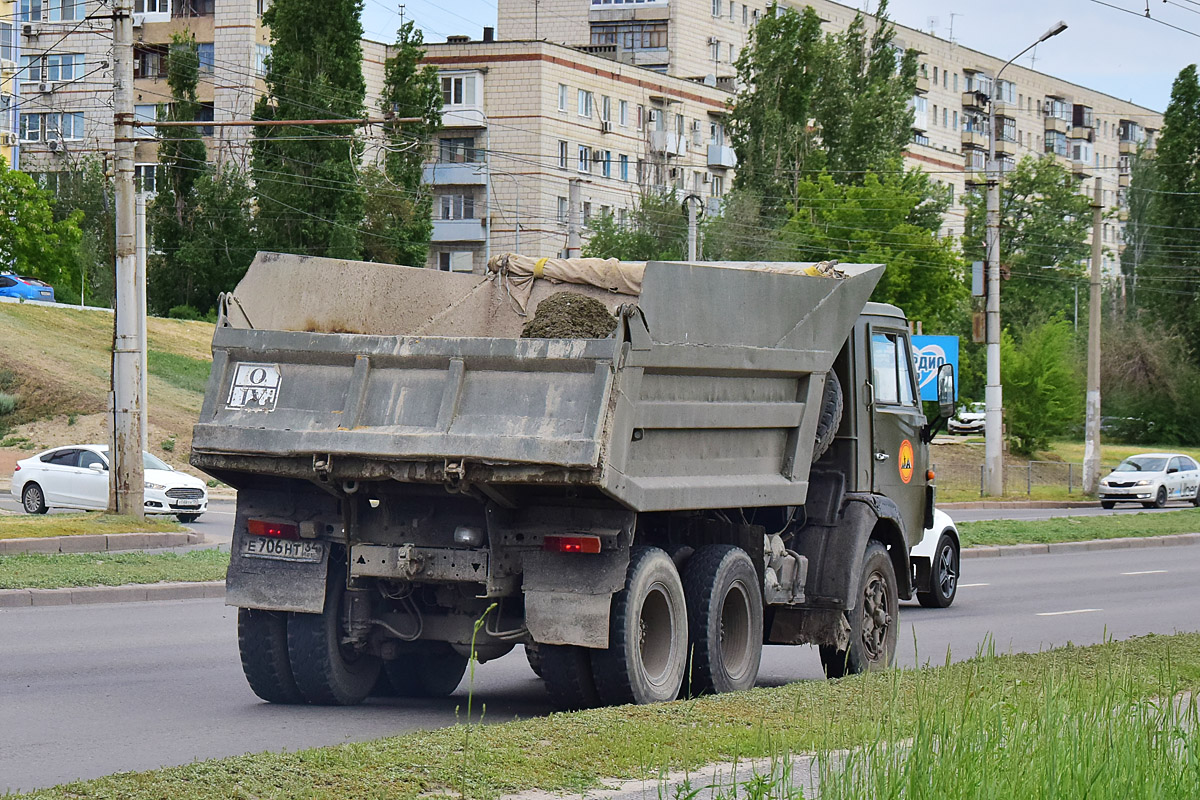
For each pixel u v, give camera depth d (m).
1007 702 9.89
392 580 14.20
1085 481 71.12
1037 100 191.38
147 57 119.06
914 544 19.03
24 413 66.75
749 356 14.73
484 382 13.06
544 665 13.61
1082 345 120.69
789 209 103.19
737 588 14.88
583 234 112.12
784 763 9.00
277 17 89.31
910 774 8.28
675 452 13.87
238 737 12.90
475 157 117.06
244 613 14.52
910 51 120.81
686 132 130.12
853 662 16.88
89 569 26.67
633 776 9.83
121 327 35.09
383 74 119.62
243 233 98.19
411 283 15.97
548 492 13.40
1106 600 28.72
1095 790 8.30
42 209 86.44
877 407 18.05
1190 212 126.81
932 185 110.75
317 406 13.64
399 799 8.98
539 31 148.00
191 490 44.16
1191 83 127.38
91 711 14.20
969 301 129.62
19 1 108.38
